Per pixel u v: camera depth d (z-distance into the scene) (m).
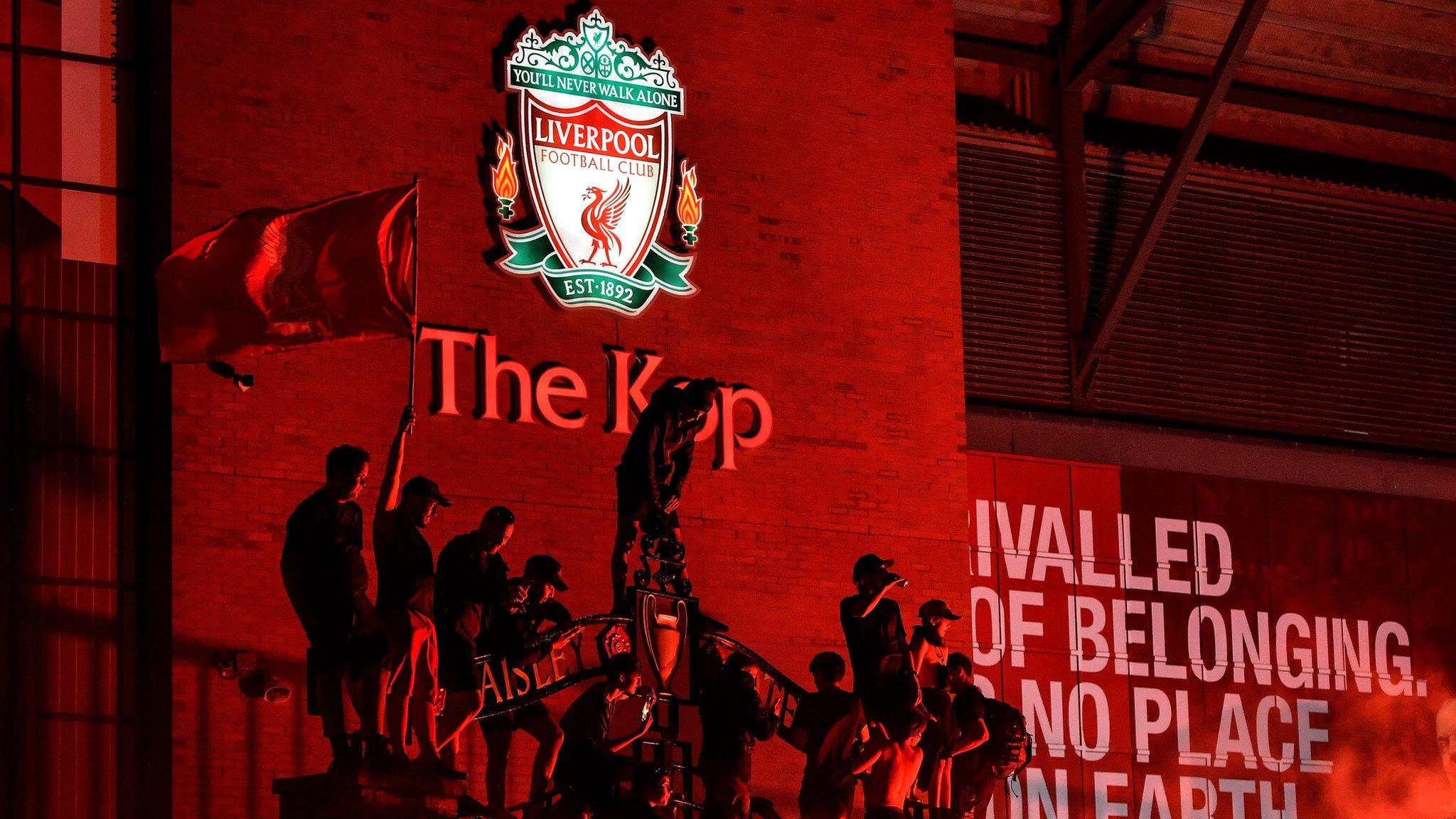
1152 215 27.61
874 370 25.19
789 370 24.72
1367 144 31.47
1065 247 28.73
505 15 23.89
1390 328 30.61
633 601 20.88
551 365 23.34
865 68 25.91
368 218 19.42
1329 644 28.69
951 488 25.33
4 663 20.72
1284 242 30.25
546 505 22.97
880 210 25.64
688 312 24.30
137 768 21.03
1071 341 28.47
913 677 20.45
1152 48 29.83
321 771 21.25
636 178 24.23
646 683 20.72
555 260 23.62
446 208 23.17
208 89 22.23
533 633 20.44
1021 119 29.02
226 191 22.09
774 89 25.30
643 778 19.91
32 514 21.16
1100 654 27.22
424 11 23.48
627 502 21.19
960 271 27.86
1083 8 28.77
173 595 21.00
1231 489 28.72
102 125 22.44
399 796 17.23
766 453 24.38
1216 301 29.53
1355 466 29.58
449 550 19.44
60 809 20.62
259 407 21.80
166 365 21.67
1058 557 27.36
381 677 17.30
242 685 21.02
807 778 20.42
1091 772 26.72
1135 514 28.02
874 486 24.88
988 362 27.89
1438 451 30.44
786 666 23.89
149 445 21.81
